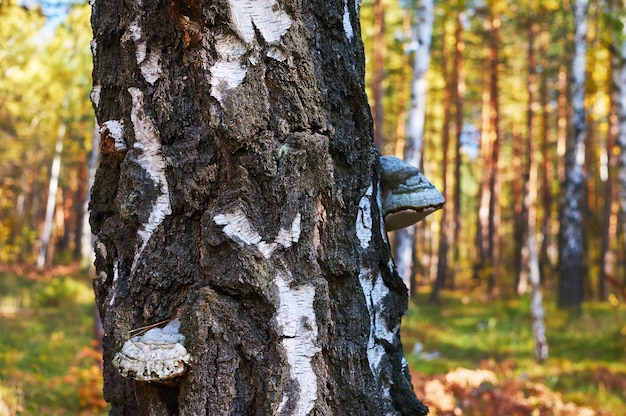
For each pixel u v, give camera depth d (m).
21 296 15.96
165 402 1.51
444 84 22.36
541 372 8.83
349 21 1.69
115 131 1.61
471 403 6.61
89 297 15.98
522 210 22.14
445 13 18.02
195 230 1.55
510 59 23.02
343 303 1.55
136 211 1.55
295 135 1.51
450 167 32.44
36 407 5.30
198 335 1.43
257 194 1.49
